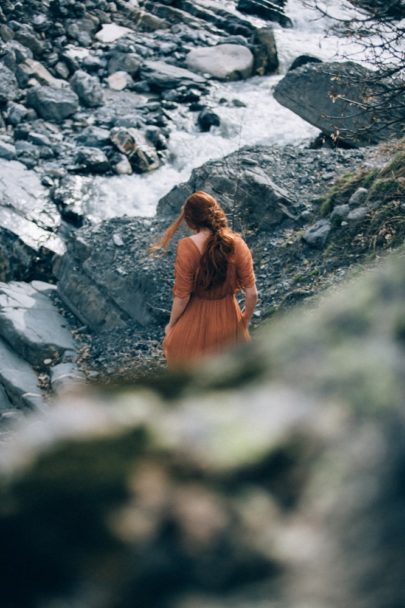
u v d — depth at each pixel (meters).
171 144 13.08
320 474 0.42
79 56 15.50
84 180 11.99
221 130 13.56
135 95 14.73
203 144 13.19
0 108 13.64
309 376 0.48
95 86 14.18
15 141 12.95
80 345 8.41
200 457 0.44
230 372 0.50
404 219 6.69
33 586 0.39
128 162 12.43
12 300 9.02
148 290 8.09
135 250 8.59
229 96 14.76
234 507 0.42
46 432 0.46
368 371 0.47
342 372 0.47
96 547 0.40
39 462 0.44
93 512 0.42
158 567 0.40
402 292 0.52
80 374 7.85
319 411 0.45
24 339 8.32
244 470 0.43
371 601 0.38
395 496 0.40
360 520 0.40
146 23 17.03
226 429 0.45
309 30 17.94
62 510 0.42
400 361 0.47
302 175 8.47
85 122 13.53
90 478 0.43
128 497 0.42
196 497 0.42
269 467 0.43
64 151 12.61
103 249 8.75
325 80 9.77
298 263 7.30
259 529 0.41
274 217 8.02
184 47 16.22
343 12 18.34
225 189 8.41
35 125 13.29
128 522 0.41
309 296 6.55
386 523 0.40
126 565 0.40
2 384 7.99
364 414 0.44
